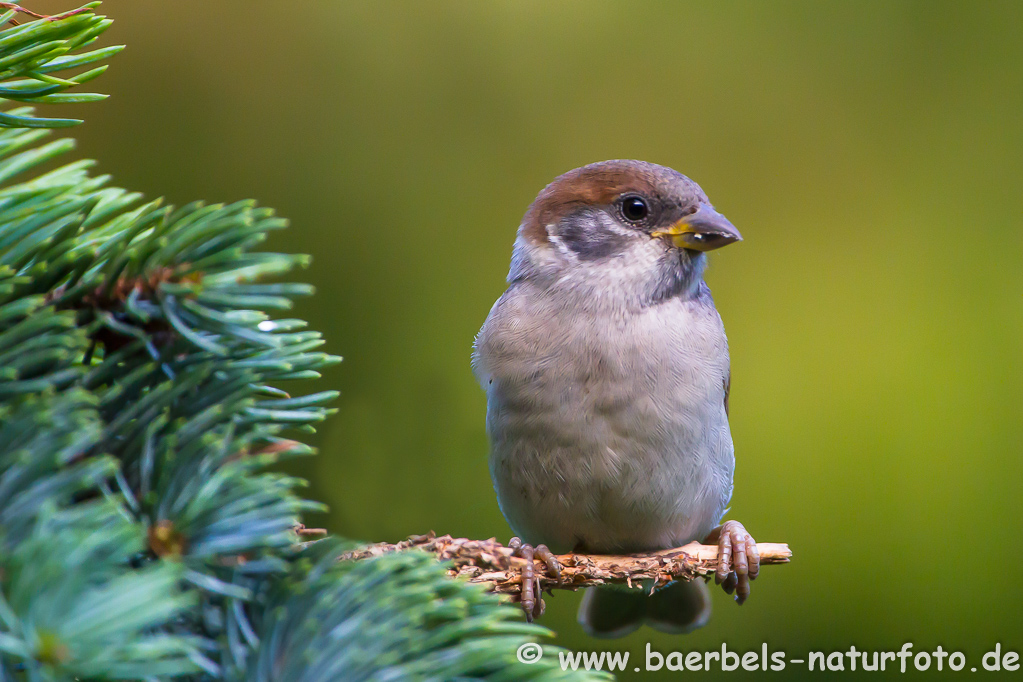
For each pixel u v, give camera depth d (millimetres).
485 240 3537
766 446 3533
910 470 3523
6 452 2244
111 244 2840
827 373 3543
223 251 2686
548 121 3555
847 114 3566
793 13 3568
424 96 3549
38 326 2475
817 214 3561
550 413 3404
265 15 3539
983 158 3561
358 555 3318
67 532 1965
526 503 3414
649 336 3408
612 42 3562
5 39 2871
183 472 2465
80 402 2359
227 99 3533
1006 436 3523
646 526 3412
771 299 3553
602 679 2738
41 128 2965
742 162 3564
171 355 2799
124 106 3523
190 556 2348
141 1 3527
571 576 3365
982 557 3506
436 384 3514
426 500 3477
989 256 3553
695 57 3568
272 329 2957
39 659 1757
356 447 3482
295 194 3533
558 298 3414
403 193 3541
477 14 3553
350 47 3545
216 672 2389
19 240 2773
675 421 3404
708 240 3418
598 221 3424
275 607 2502
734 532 3385
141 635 2342
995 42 3564
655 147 3559
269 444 2893
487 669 2670
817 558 3512
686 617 3449
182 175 3527
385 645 2434
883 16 3568
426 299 3531
